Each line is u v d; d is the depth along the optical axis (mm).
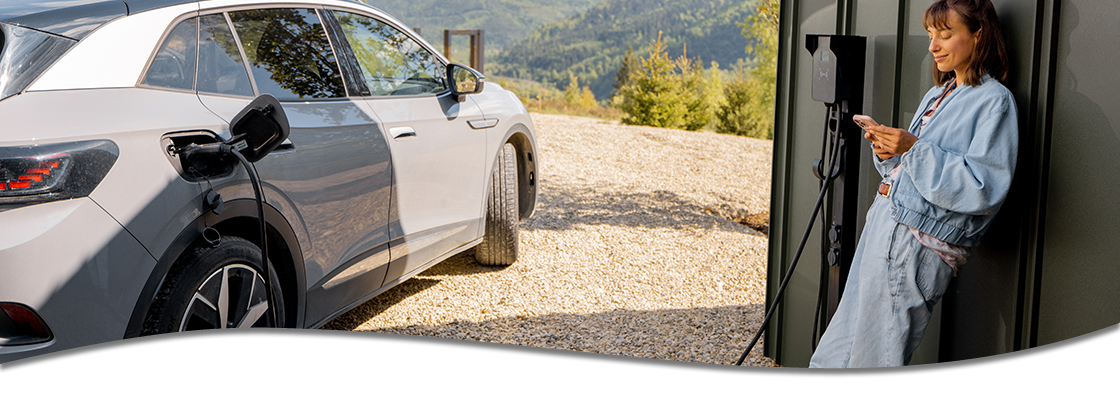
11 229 1749
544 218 6023
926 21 2186
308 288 2727
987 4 2094
